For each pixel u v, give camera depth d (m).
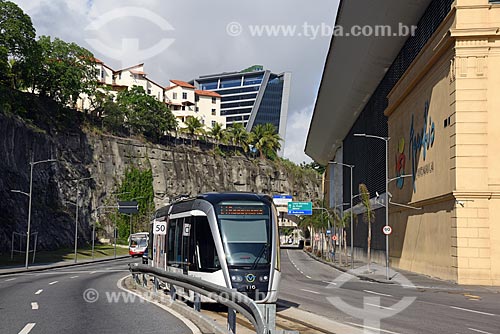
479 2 34.62
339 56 58.44
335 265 62.00
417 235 45.16
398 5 43.59
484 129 34.44
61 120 96.19
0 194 69.00
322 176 147.50
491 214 33.97
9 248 67.56
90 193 98.00
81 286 27.06
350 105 72.69
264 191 135.12
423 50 41.66
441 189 37.72
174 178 115.56
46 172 85.81
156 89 141.38
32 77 91.44
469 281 33.72
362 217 77.94
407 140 48.53
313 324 15.28
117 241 100.88
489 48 34.59
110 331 12.77
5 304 18.69
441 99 37.94
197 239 18.95
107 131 106.75
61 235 83.50
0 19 81.31
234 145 137.62
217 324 12.78
